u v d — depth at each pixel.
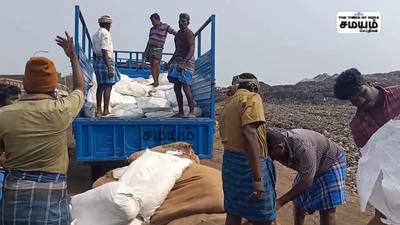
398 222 2.93
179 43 6.91
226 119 3.28
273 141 3.35
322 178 3.65
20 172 2.62
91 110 6.92
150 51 8.48
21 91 3.12
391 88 3.50
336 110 23.22
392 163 2.96
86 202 4.63
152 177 4.90
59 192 2.71
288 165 3.47
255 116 3.01
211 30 6.87
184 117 6.86
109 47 6.52
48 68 2.74
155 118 6.42
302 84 39.44
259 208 3.15
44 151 2.63
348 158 9.84
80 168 8.50
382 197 3.04
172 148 5.92
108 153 6.07
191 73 6.90
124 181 4.80
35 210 2.59
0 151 2.71
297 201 3.86
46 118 2.63
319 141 3.59
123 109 7.10
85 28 7.06
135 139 6.16
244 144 3.05
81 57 6.45
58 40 2.98
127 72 9.81
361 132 3.64
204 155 6.42
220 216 4.55
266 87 38.88
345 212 5.61
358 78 3.48
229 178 3.27
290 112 21.83
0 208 2.64
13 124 2.59
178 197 4.93
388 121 3.27
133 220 4.64
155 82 8.46
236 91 3.33
